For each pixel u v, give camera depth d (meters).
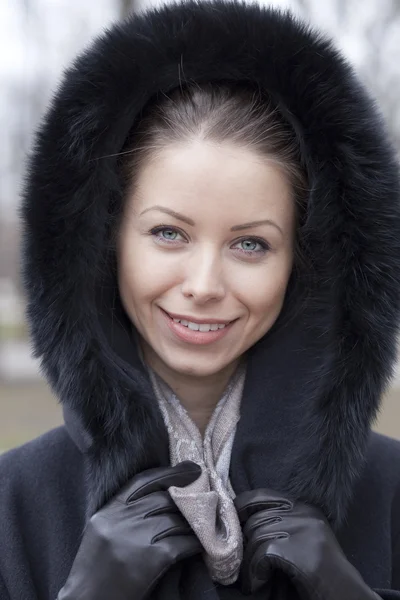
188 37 1.57
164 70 1.59
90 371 1.56
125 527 1.43
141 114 1.62
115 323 1.64
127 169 1.57
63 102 1.59
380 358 1.61
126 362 1.63
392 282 1.63
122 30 1.59
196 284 1.49
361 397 1.60
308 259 1.67
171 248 1.52
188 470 1.50
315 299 1.69
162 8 1.60
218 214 1.49
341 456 1.58
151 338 1.58
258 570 1.45
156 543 1.41
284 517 1.49
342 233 1.63
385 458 1.80
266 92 1.62
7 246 18.11
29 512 1.66
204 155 1.49
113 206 1.59
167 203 1.50
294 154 1.61
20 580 1.58
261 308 1.55
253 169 1.50
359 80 1.65
